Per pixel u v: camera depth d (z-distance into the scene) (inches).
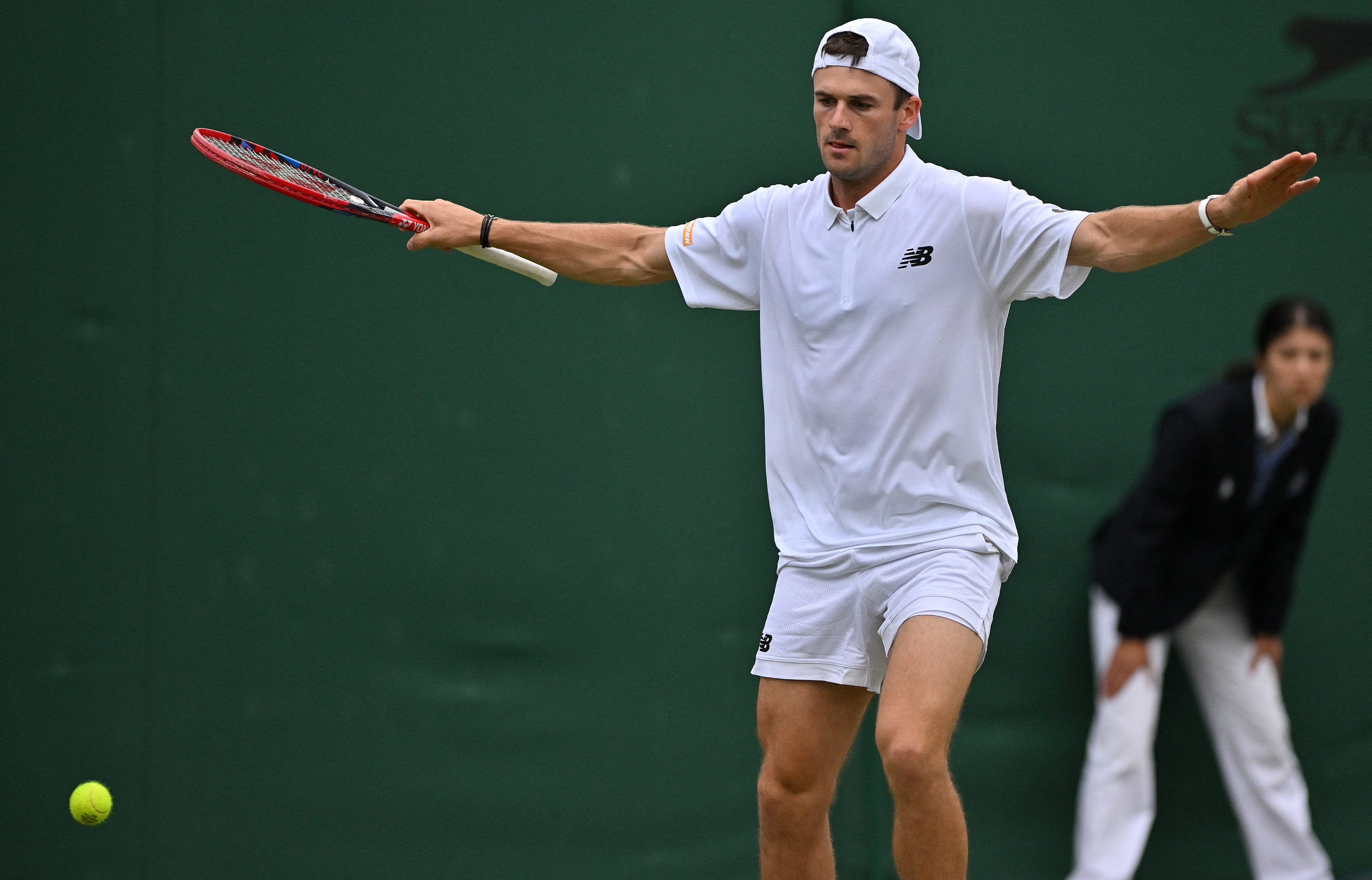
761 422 705.0
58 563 682.8
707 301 485.4
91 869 679.7
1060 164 695.7
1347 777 692.1
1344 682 693.9
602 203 699.4
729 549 702.5
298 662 691.4
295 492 692.7
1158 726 688.4
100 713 682.8
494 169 698.2
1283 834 661.9
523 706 698.2
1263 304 694.5
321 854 689.6
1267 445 631.8
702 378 704.4
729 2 698.8
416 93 695.7
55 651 681.6
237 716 689.0
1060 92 695.7
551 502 700.7
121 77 685.9
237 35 690.2
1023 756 692.1
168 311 688.4
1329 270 695.7
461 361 699.4
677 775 698.8
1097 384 695.1
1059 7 695.1
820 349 445.4
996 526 439.8
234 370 690.8
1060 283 419.5
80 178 684.1
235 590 689.6
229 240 690.8
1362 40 695.7
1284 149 697.6
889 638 435.5
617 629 700.7
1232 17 696.4
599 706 698.8
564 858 695.1
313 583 693.3
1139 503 652.7
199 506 689.6
